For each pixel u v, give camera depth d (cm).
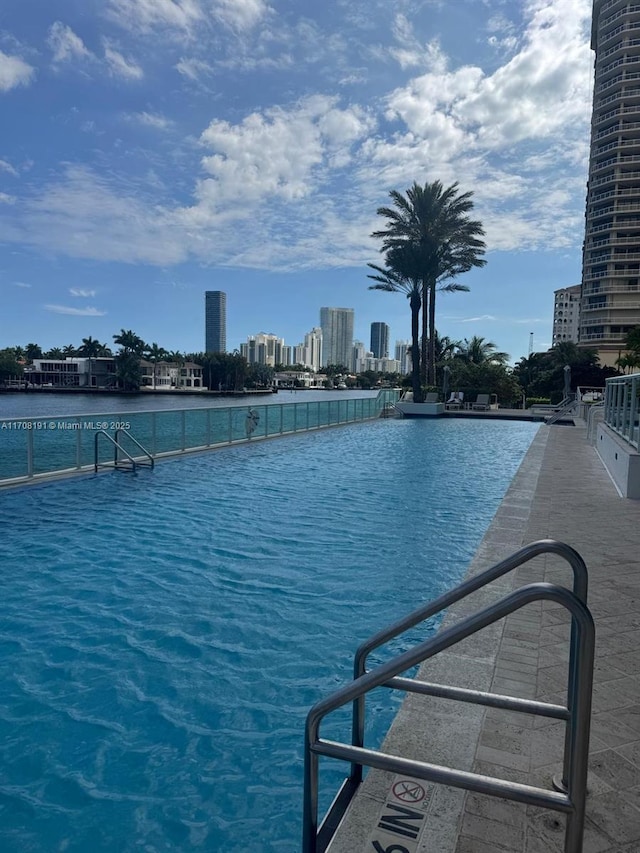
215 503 909
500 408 3991
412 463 1398
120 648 428
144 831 260
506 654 352
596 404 2658
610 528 675
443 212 3262
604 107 7106
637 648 366
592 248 7325
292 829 262
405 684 216
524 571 518
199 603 510
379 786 231
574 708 163
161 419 1381
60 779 292
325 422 2427
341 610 500
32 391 12719
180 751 314
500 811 216
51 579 566
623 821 209
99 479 1108
